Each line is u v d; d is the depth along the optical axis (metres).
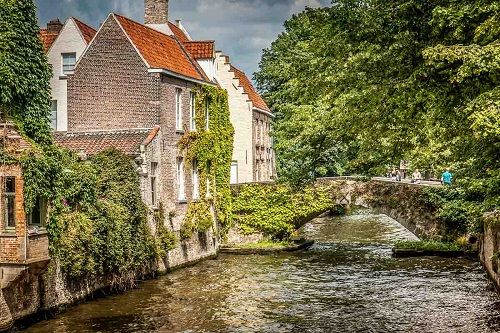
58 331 17.59
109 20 29.77
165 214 28.34
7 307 16.98
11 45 18.84
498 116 10.92
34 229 18.12
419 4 13.37
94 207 21.58
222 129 35.16
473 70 11.65
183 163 30.86
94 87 29.84
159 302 21.70
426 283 25.42
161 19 39.00
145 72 29.09
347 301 22.05
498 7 11.67
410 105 13.27
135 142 27.36
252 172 48.34
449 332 17.44
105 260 22.11
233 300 22.20
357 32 13.99
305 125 31.19
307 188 37.22
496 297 22.28
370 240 41.91
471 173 16.50
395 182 36.62
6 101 18.66
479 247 31.34
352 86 14.08
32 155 17.95
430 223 35.72
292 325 18.58
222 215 35.12
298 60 15.28
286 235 38.03
